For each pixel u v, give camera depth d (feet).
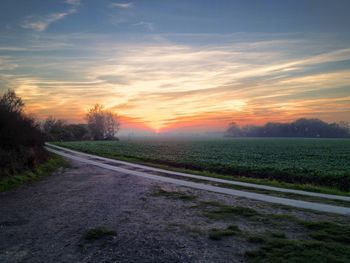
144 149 164.86
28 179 48.01
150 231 22.53
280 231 22.50
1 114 54.08
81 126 344.08
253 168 72.64
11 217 26.21
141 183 47.80
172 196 37.01
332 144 248.52
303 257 17.21
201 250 18.69
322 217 26.78
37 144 74.64
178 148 182.29
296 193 40.04
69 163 80.59
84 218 26.07
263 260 16.98
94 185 45.11
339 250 18.24
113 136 372.58
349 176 59.41
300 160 100.53
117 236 21.30
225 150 163.43
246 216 27.17
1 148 49.60
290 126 592.60
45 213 27.76
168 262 16.88
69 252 18.30
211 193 39.52
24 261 16.96
